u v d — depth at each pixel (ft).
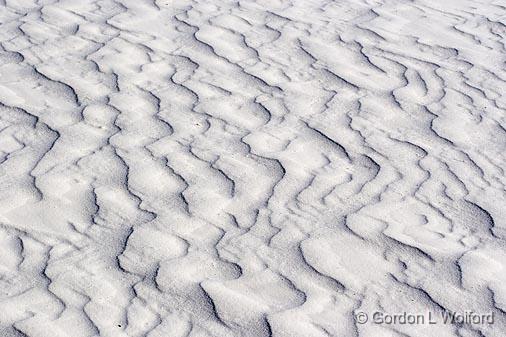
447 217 11.64
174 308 9.61
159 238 10.81
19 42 16.43
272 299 9.86
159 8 18.72
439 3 20.53
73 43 16.57
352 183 12.34
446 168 12.91
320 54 16.87
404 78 16.08
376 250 10.83
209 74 15.62
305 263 10.51
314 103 14.79
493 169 12.98
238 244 10.80
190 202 11.62
